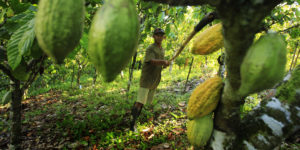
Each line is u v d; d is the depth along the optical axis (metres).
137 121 4.18
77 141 3.53
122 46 0.58
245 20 0.49
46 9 0.65
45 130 4.19
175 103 5.32
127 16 0.58
